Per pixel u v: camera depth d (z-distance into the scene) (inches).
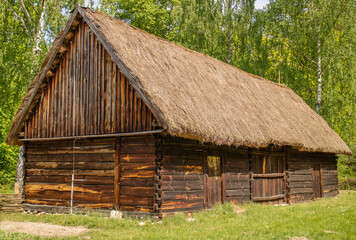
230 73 667.4
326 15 951.6
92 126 467.2
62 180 502.9
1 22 737.0
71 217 420.8
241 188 547.5
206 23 1120.8
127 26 520.1
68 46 511.8
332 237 327.3
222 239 310.2
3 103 812.0
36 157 537.0
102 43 451.2
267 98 695.7
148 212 413.1
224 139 441.4
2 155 808.3
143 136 430.6
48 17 741.9
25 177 541.6
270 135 543.5
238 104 558.9
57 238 313.4
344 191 938.7
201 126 418.6
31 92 537.3
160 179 410.0
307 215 457.1
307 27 999.6
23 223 407.8
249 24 1136.8
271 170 626.2
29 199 532.7
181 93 451.2
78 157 490.0
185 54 584.1
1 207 515.2
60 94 512.1
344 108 968.3
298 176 695.1
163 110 385.4
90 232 344.2
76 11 486.9
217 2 1149.7
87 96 480.1
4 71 717.9
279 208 526.0
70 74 504.7
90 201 467.8
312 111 849.5
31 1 824.9
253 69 1109.7
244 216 443.8
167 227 367.6
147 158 423.5
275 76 1122.0
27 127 544.7
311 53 1006.4
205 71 581.6
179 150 442.3
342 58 968.9
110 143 460.1
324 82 1022.4
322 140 711.7
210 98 502.0
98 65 474.0
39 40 748.0
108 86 458.6
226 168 521.3
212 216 432.1
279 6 1072.8
